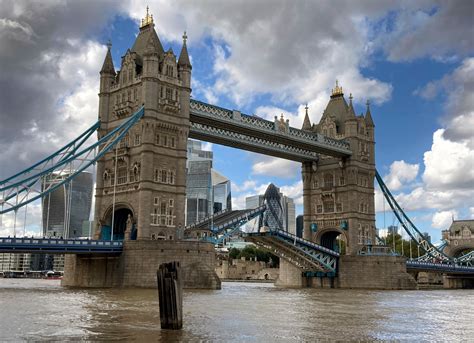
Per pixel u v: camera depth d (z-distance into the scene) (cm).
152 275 8488
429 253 14775
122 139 9594
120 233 9850
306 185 13325
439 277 18312
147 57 9369
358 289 11375
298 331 3628
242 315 4566
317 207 13150
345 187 12694
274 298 7131
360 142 13000
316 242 12975
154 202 9131
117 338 3109
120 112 9588
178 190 9469
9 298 5853
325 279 12294
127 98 9681
